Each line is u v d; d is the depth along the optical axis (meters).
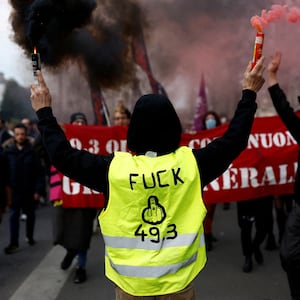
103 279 4.80
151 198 1.96
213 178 2.06
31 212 6.25
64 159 2.00
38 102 2.11
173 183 1.98
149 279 1.92
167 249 1.95
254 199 5.04
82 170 2.00
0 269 5.23
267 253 5.66
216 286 4.53
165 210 1.96
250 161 5.15
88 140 5.09
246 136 2.07
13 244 5.97
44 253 5.88
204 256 2.05
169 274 1.94
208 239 5.82
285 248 3.29
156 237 1.94
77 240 4.62
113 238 1.97
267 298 4.20
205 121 7.09
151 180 1.96
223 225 7.23
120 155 2.05
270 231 5.73
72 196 4.67
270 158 5.20
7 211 8.91
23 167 6.07
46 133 2.06
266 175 5.17
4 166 5.66
